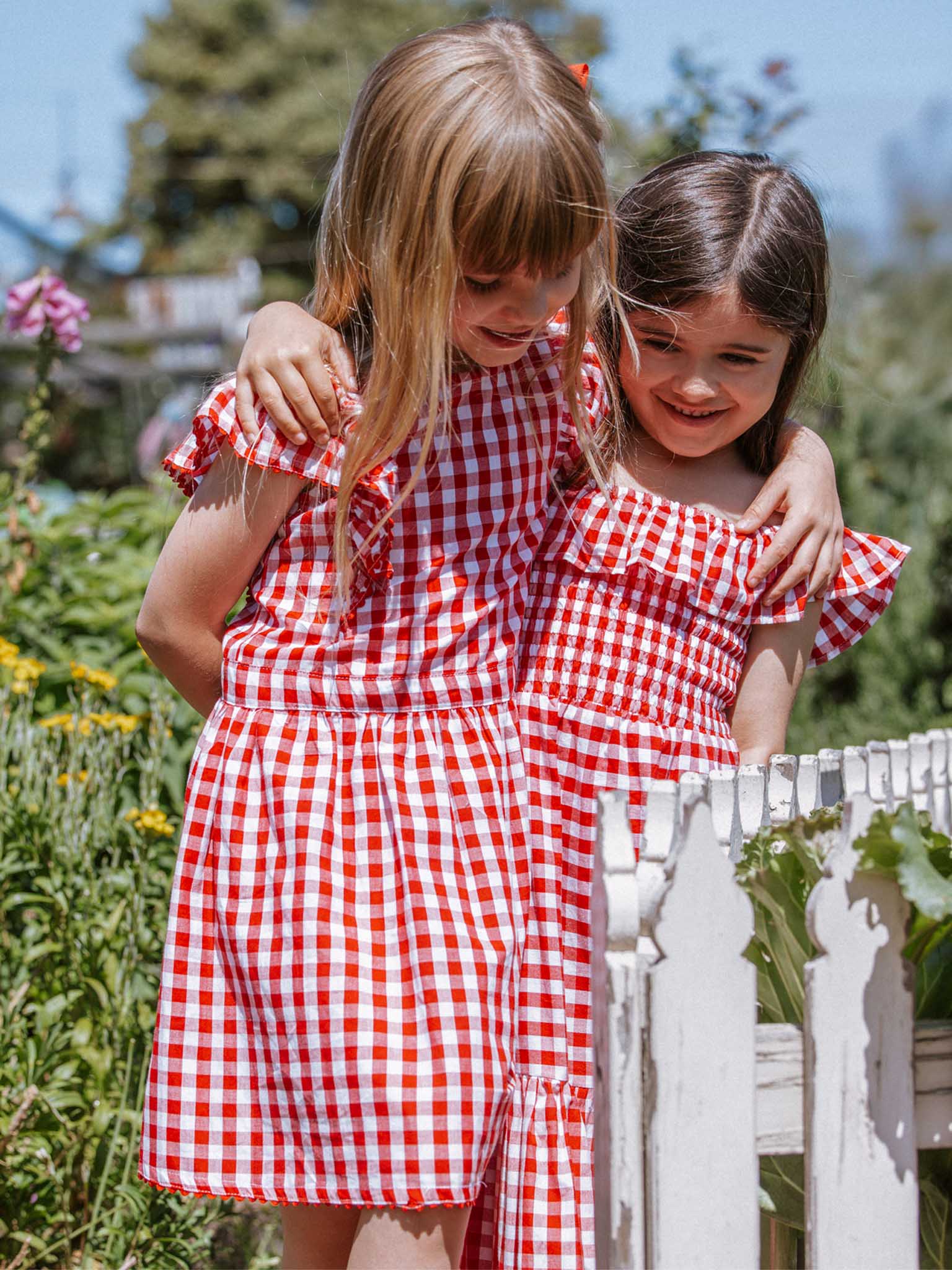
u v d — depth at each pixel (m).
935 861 1.06
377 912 1.29
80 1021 1.99
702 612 1.51
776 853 1.18
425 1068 1.23
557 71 1.28
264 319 1.38
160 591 1.43
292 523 1.37
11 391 14.58
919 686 4.11
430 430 1.25
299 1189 1.25
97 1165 1.93
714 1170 0.99
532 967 1.42
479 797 1.34
